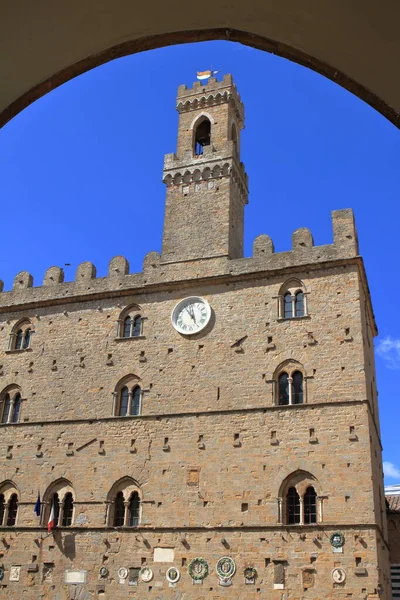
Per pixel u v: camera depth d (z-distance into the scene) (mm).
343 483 45375
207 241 58125
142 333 56906
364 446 45938
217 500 48188
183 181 62125
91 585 48969
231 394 51406
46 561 51062
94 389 56406
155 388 54125
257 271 54594
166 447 51344
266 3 7277
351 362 48906
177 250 58875
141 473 51312
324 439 47125
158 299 57688
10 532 53250
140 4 7363
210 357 53469
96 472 52812
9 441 57062
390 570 54969
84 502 52094
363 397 47438
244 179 65000
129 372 55812
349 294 51156
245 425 49812
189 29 7781
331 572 43219
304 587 43438
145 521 49500
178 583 46688
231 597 44938
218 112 65125
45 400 57750
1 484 55781
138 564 48375
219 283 55906
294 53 7809
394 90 7438
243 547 46031
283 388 50500
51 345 60125
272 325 52562
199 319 55188
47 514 53219
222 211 59094
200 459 50031
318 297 52031
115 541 49750
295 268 53438
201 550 47031
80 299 60719
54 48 7645
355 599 42031
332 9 7016
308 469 46656
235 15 7562
